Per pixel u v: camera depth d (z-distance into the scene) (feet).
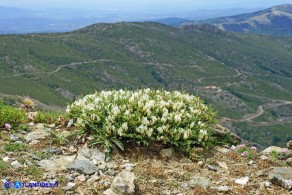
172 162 4.50
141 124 4.73
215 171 4.41
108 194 3.63
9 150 4.34
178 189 3.92
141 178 4.02
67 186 3.72
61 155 4.40
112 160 4.37
